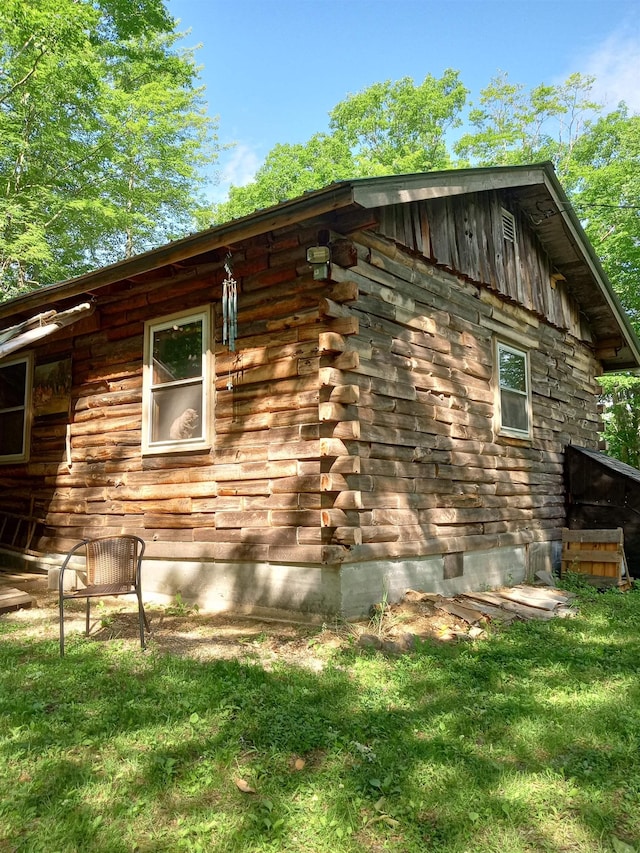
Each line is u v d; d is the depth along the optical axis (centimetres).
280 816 265
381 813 271
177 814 268
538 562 926
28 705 376
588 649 532
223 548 644
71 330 844
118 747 326
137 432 754
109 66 2011
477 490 792
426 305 732
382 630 553
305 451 588
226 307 658
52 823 259
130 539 519
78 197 1778
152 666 458
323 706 383
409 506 664
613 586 865
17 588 765
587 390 1201
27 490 901
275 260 638
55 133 1642
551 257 1062
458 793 286
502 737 348
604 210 1825
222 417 666
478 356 827
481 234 859
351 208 574
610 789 295
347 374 593
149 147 2147
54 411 862
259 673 435
